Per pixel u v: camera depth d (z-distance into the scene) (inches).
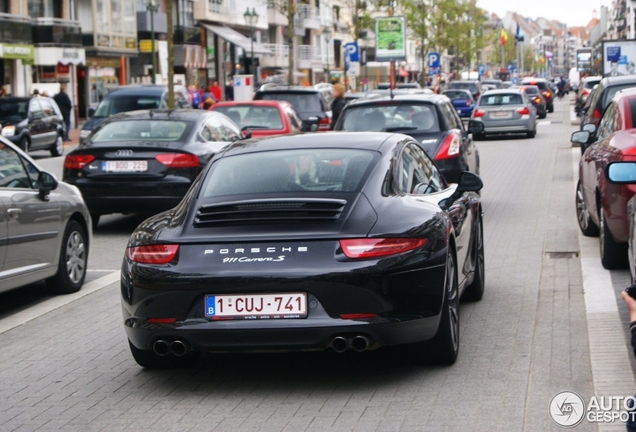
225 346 277.7
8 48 2149.4
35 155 1589.6
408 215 291.1
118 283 485.7
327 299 273.6
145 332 284.5
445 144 625.6
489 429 250.1
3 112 1445.6
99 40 2554.1
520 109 1620.3
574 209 716.0
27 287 480.1
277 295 275.0
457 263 323.9
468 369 307.1
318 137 339.6
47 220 436.5
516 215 693.9
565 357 318.0
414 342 285.1
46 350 356.5
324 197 293.1
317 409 272.5
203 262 279.1
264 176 310.7
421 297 282.5
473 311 393.7
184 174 629.3
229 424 262.7
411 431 250.7
